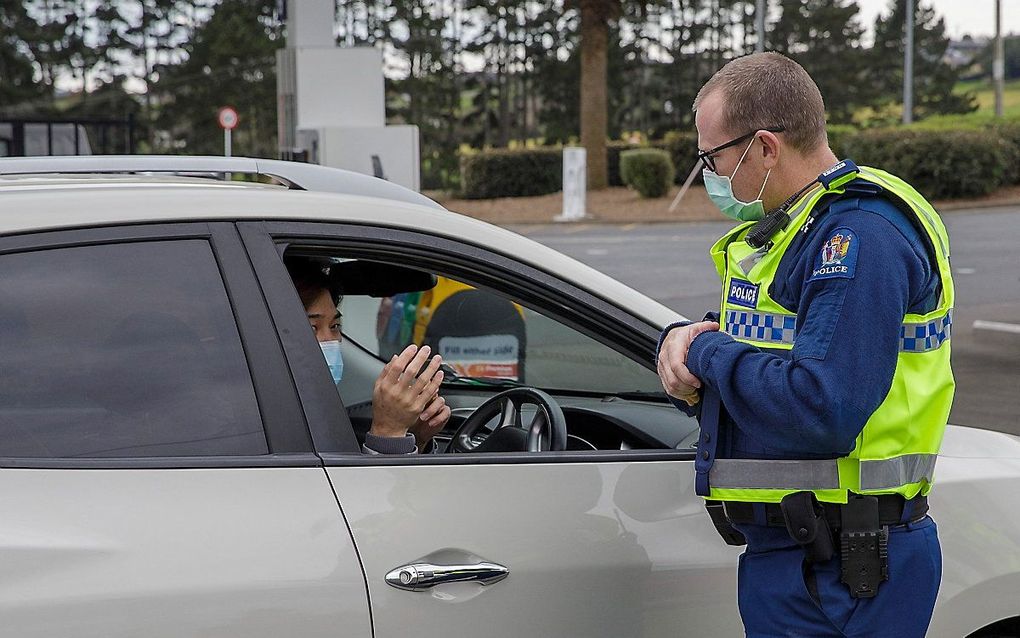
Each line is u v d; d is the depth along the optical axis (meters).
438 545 2.02
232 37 63.12
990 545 2.44
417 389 2.42
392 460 2.06
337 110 12.98
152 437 1.92
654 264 15.94
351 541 1.96
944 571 2.40
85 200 2.00
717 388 1.97
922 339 1.98
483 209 27.69
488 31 61.84
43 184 2.19
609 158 32.97
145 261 2.00
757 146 2.05
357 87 13.01
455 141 62.38
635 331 2.33
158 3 67.56
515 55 61.81
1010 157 24.77
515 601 2.08
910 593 2.05
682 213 24.48
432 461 2.10
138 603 1.80
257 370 2.01
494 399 2.75
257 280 2.05
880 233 1.91
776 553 2.07
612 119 62.78
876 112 71.56
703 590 2.23
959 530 2.43
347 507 1.98
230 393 1.98
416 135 12.20
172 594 1.82
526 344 3.46
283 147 13.55
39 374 1.89
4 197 1.98
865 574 2.00
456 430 2.93
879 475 1.98
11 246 1.92
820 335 1.88
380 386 2.42
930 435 2.03
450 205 28.98
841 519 2.00
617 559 2.16
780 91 2.03
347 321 3.97
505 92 62.28
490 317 3.73
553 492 2.15
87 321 1.94
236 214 2.08
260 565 1.89
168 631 1.82
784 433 1.90
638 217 24.16
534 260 2.30
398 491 2.04
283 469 1.97
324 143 11.99
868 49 74.00
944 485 2.45
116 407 1.92
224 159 2.83
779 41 67.38
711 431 2.04
